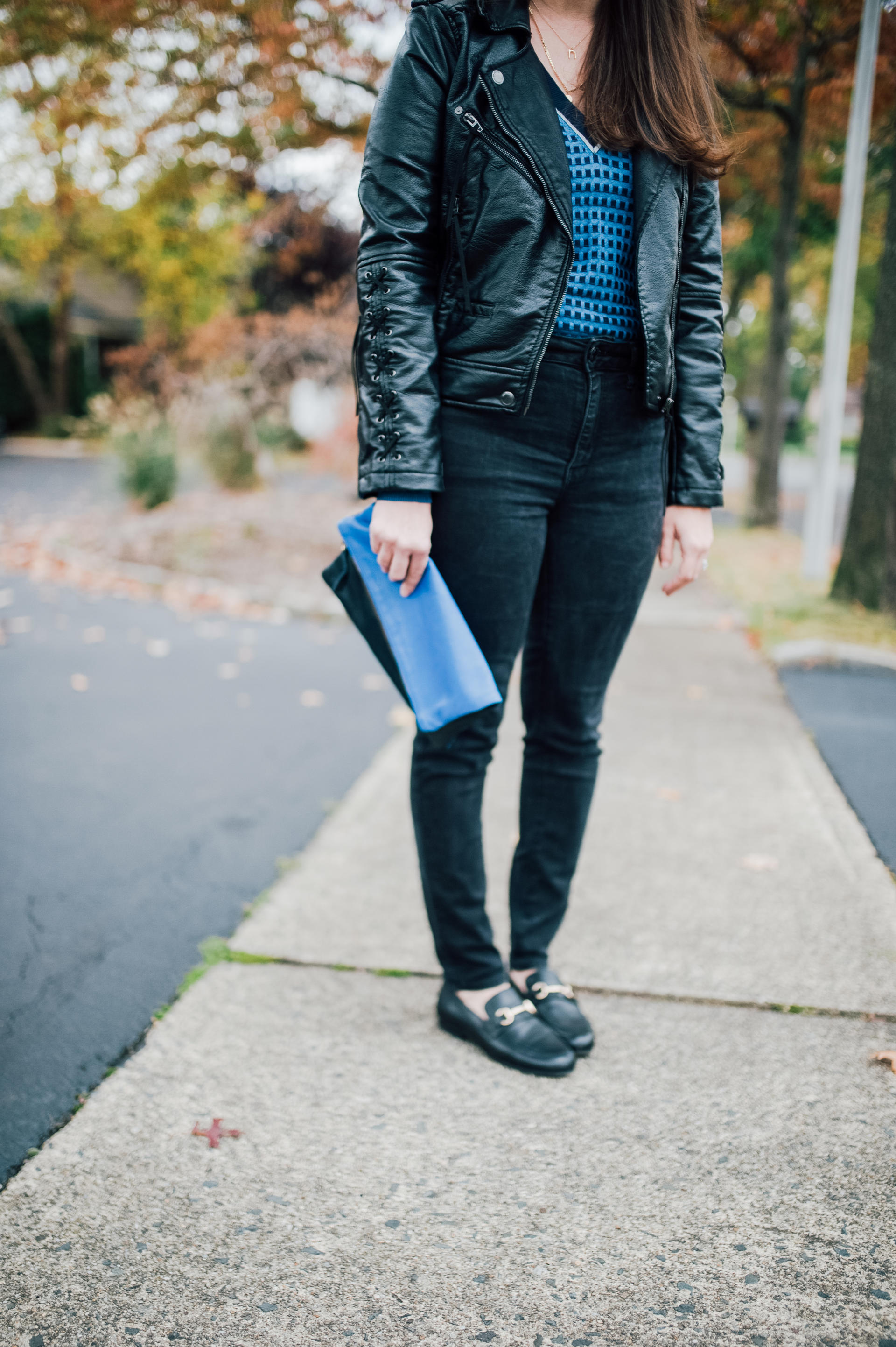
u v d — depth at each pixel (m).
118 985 2.01
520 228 1.39
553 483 1.52
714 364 1.61
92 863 2.62
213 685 4.59
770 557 8.42
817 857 2.54
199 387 10.66
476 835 1.68
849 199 6.41
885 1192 1.41
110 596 6.85
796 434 34.22
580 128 1.46
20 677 4.69
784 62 6.49
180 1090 1.63
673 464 1.63
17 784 3.23
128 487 9.96
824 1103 1.60
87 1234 1.33
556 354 1.45
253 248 13.98
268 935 2.14
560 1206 1.38
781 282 9.41
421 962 2.03
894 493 5.75
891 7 6.03
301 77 6.62
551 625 1.64
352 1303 1.22
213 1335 1.17
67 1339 1.17
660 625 5.69
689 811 2.87
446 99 1.41
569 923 2.18
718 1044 1.76
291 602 6.38
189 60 6.27
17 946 2.18
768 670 4.71
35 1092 1.65
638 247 1.46
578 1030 1.73
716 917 2.21
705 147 1.48
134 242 19.64
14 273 22.83
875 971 1.99
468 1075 1.67
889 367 5.67
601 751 1.77
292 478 13.01
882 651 4.88
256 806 3.04
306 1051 1.74
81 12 5.86
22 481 14.55
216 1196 1.40
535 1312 1.21
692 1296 1.23
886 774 3.27
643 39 1.43
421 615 1.43
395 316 1.40
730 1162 1.47
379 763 3.31
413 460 1.39
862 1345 1.16
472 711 1.39
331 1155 1.48
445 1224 1.35
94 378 25.38
